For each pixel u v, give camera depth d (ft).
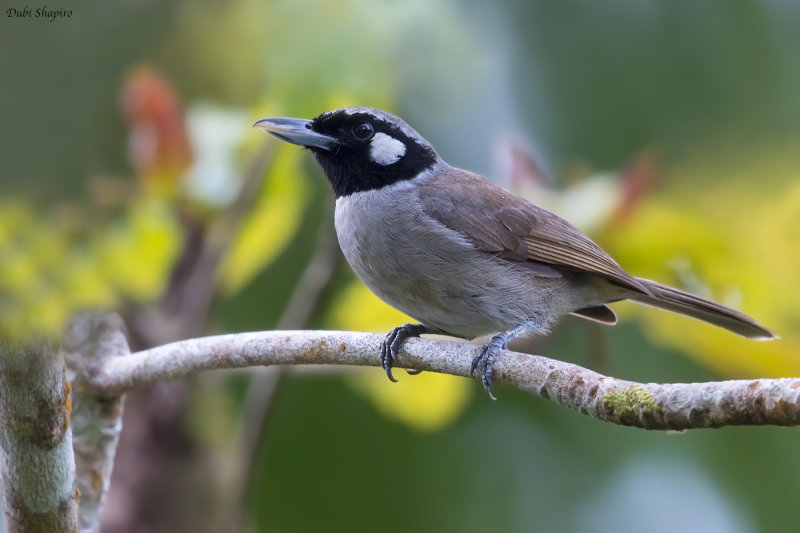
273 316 45.73
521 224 33.53
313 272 35.96
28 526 21.88
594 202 31.53
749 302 34.42
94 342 26.96
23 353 20.52
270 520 46.88
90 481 27.40
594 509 45.73
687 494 44.98
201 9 30.17
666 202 35.27
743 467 45.09
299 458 47.11
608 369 38.73
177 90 30.89
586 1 43.39
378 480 47.03
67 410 21.62
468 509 46.55
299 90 31.96
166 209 31.14
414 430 47.14
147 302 31.58
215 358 25.95
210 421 35.17
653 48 43.96
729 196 37.99
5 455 21.48
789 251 35.06
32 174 20.57
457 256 32.32
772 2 44.83
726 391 18.30
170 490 34.19
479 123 39.47
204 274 34.32
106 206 25.82
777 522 44.14
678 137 43.06
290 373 35.76
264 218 34.53
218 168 32.65
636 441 46.60
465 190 33.76
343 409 47.24
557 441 47.21
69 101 21.59
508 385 23.81
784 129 42.91
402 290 32.89
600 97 43.24
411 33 32.83
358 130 33.76
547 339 38.63
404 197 33.09
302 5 31.35
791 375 34.47
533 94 41.73
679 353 44.01
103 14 24.43
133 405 34.42
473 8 38.73
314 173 44.37
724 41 44.29
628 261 32.78
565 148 42.04
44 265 20.59
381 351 25.80
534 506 46.34
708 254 32.94
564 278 34.09
